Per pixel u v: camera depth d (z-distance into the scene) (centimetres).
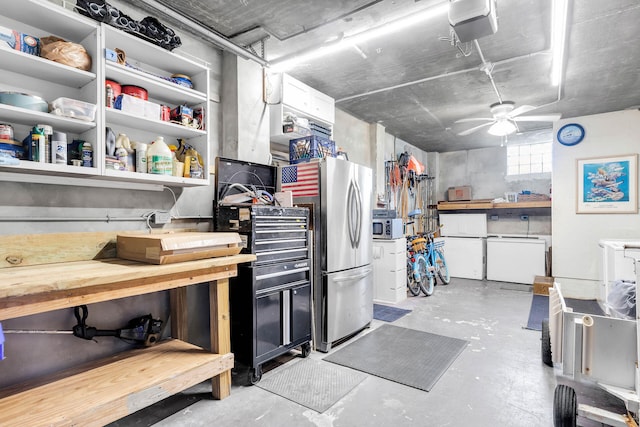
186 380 202
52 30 202
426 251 584
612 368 177
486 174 770
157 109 236
